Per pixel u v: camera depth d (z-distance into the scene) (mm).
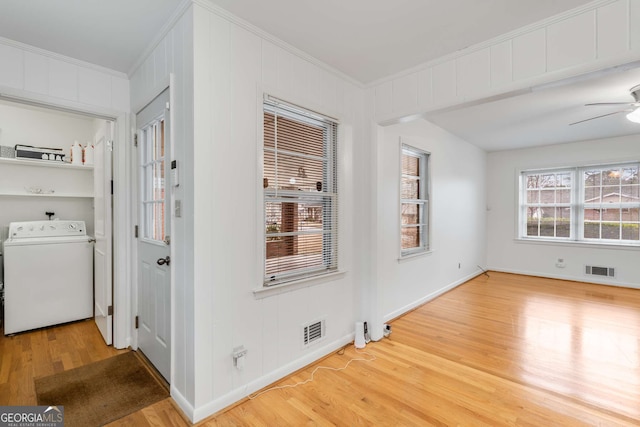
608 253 5059
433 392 2109
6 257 2953
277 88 2193
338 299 2746
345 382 2221
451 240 4852
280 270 2318
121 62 2496
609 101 3322
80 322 3373
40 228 3400
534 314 3688
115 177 2711
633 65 1697
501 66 2111
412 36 2141
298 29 2064
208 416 1831
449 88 2381
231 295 1947
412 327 3289
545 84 1957
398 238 3598
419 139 3959
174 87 1955
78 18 1911
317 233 2559
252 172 2057
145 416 1849
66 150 3852
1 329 3119
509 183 6035
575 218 5422
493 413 1897
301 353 2412
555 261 5543
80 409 1909
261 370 2127
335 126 2721
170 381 2049
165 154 2084
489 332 3146
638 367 2439
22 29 2020
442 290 4582
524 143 5434
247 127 2021
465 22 1976
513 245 6004
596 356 2629
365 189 2969
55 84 2338
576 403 1994
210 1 1791
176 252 1960
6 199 3473
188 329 1834
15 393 2070
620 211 5027
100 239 2986
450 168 4785
